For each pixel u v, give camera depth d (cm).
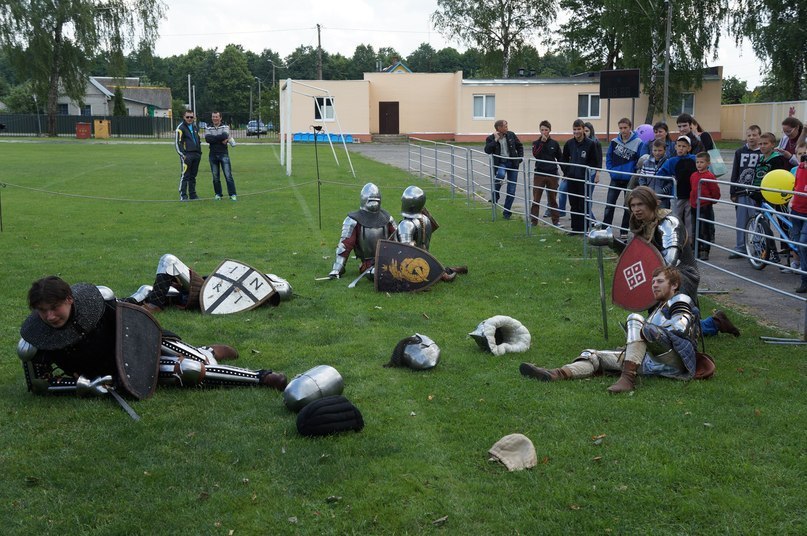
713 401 533
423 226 903
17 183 2211
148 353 543
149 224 1420
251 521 383
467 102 4991
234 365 616
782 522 380
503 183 1573
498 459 441
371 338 690
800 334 714
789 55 4409
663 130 1122
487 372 598
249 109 10244
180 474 429
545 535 371
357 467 436
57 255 1097
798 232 948
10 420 505
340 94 4991
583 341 681
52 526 380
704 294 892
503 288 892
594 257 1090
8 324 729
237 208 1648
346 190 1998
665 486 416
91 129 6119
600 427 489
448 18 6075
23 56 5206
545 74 10356
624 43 4566
